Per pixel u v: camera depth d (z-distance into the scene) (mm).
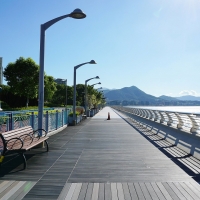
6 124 8219
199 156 8008
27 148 6617
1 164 6973
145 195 4809
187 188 5207
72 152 8953
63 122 18562
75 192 4941
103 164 7203
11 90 52844
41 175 6047
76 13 9625
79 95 90438
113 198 4664
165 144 10906
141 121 23953
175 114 13875
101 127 19250
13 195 4758
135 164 7223
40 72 9750
